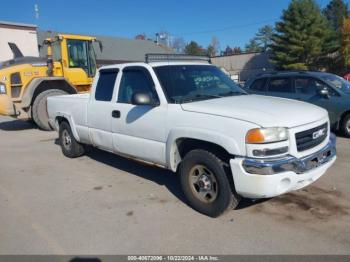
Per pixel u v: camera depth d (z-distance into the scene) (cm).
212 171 400
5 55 2595
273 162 352
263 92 918
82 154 712
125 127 509
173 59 550
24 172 632
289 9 4419
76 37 1196
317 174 391
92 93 594
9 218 434
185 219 412
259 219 402
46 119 1100
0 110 1116
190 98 454
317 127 396
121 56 4112
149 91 476
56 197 499
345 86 853
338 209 419
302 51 4306
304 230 373
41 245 367
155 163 479
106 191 514
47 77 1116
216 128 383
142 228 395
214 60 5528
